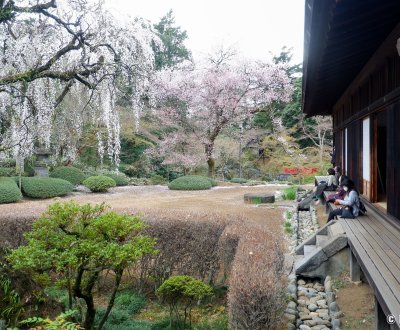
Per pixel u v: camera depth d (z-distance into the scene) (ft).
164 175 77.97
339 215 22.20
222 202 45.32
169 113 65.82
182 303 16.35
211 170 70.44
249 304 10.00
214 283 17.54
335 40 14.03
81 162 67.46
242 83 62.03
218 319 14.55
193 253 17.63
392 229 17.01
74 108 42.50
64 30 23.49
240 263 11.82
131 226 12.04
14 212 20.92
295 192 47.37
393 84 16.05
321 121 73.67
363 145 24.59
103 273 19.92
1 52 22.31
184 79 63.00
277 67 63.77
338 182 35.40
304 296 15.66
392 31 14.73
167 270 17.95
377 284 10.28
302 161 76.59
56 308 12.91
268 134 80.74
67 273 11.88
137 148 75.66
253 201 43.39
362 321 12.76
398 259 12.76
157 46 29.86
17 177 51.55
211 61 65.67
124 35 24.93
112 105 26.68
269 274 10.92
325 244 17.21
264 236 15.21
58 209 11.84
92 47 22.48
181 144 68.80
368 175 23.15
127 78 25.66
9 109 26.37
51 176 57.31
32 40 22.50
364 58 19.72
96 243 11.14
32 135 26.63
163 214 19.52
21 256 10.59
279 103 83.25
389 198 17.90
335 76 22.85
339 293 15.42
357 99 25.36
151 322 14.79
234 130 76.28
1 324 11.34
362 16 12.04
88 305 12.19
